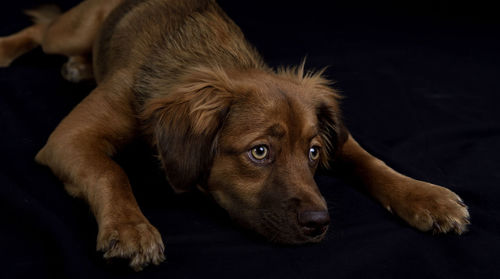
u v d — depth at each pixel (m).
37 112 1.41
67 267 1.03
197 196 1.21
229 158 1.12
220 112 1.13
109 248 1.03
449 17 2.54
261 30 2.06
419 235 1.15
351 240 1.13
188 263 1.07
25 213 1.12
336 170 1.31
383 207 1.21
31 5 1.98
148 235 1.04
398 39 2.16
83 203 1.17
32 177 1.21
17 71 1.56
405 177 1.23
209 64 1.21
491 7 2.67
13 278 1.03
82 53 1.55
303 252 1.10
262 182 1.11
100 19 1.51
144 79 1.23
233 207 1.13
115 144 1.21
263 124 1.11
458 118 1.58
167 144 1.13
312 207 1.07
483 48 2.14
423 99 1.65
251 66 1.25
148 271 1.05
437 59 1.97
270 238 1.09
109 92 1.23
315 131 1.14
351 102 1.60
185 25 1.28
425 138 1.45
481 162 1.39
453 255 1.12
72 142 1.17
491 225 1.20
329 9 2.46
